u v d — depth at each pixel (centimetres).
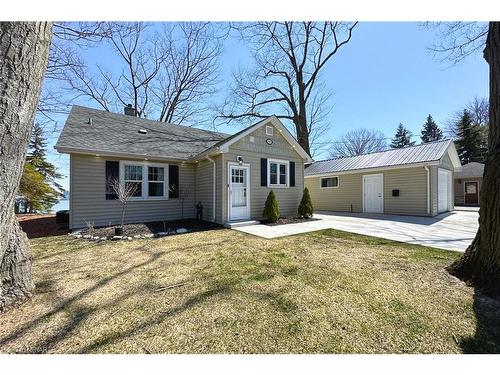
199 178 952
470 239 566
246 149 873
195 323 223
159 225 786
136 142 884
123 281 323
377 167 1145
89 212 743
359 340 198
